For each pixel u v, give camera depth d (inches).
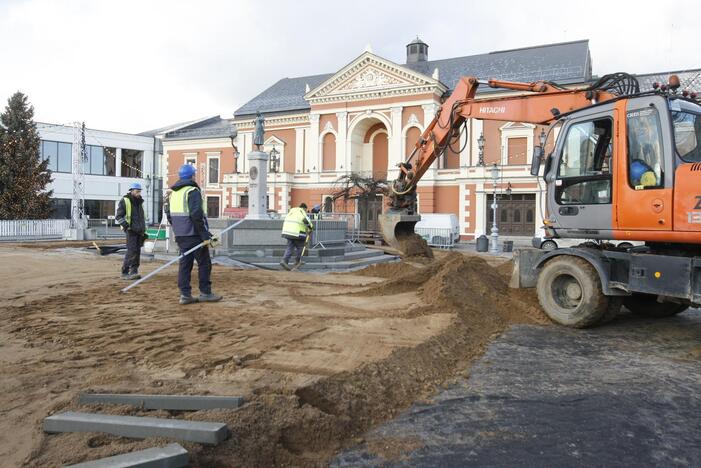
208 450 121.0
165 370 177.8
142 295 323.9
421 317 279.3
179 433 123.9
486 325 294.7
